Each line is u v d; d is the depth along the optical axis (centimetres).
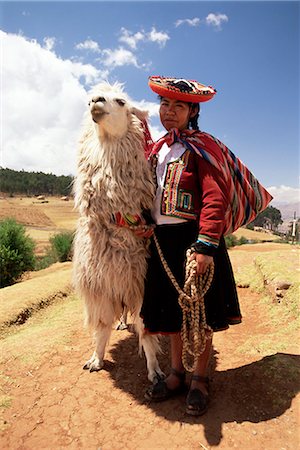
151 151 303
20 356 371
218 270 277
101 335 341
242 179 283
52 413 289
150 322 289
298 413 254
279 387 277
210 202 253
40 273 1221
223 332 411
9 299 563
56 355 374
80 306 541
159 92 278
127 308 333
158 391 291
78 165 309
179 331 280
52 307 569
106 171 286
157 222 284
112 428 268
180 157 271
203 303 268
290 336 357
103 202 290
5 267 1131
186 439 247
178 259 274
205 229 250
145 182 290
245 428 249
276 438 238
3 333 474
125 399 301
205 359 280
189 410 269
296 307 412
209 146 268
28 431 271
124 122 287
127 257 295
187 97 271
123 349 390
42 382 330
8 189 12425
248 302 500
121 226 290
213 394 290
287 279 462
